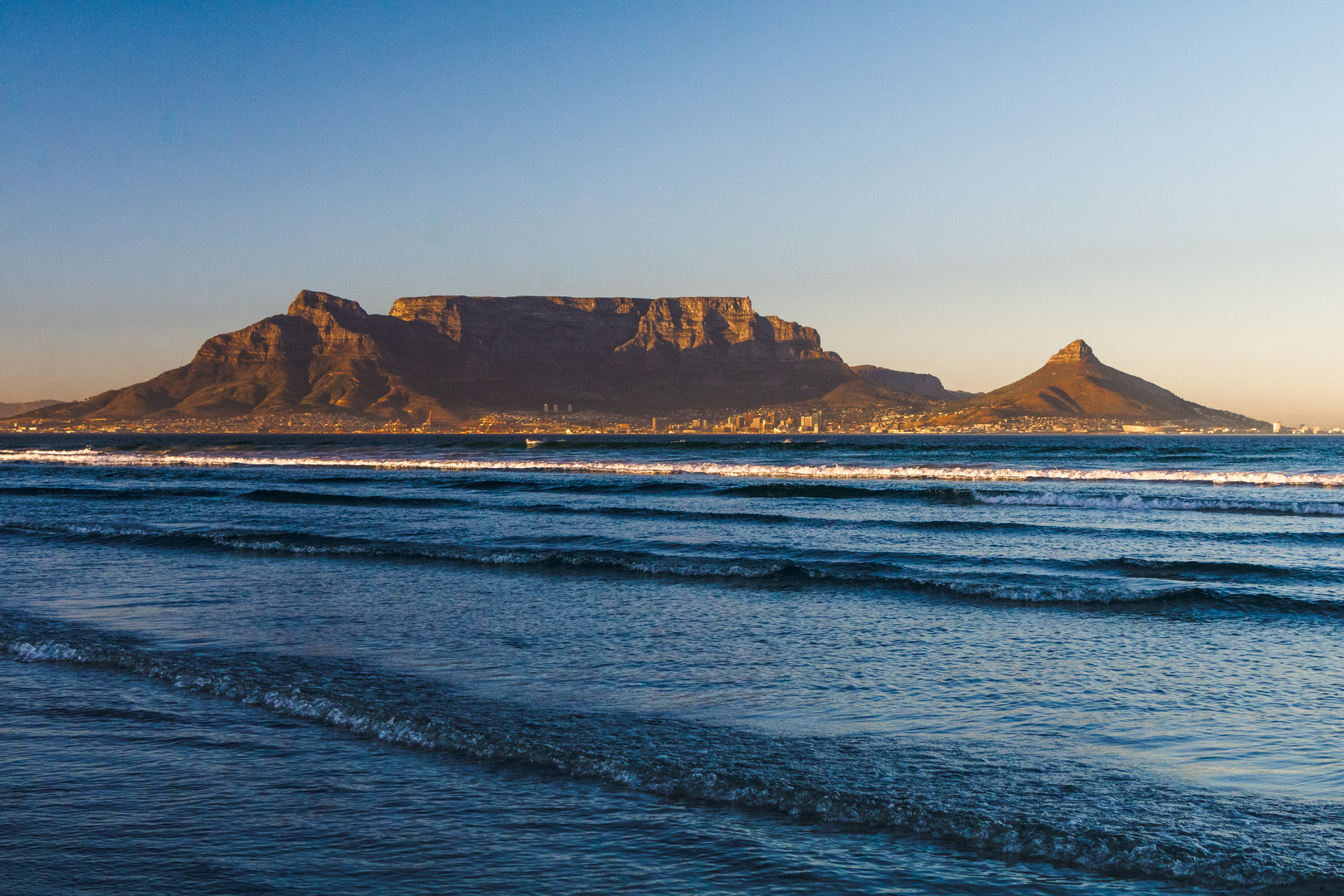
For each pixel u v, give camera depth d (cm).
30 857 594
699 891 544
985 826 637
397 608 1492
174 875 568
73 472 6538
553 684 1025
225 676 1053
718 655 1167
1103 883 557
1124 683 1033
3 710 938
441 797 701
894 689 1009
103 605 1523
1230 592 1559
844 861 586
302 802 691
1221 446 14938
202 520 2994
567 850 603
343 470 6700
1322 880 554
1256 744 816
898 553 2092
